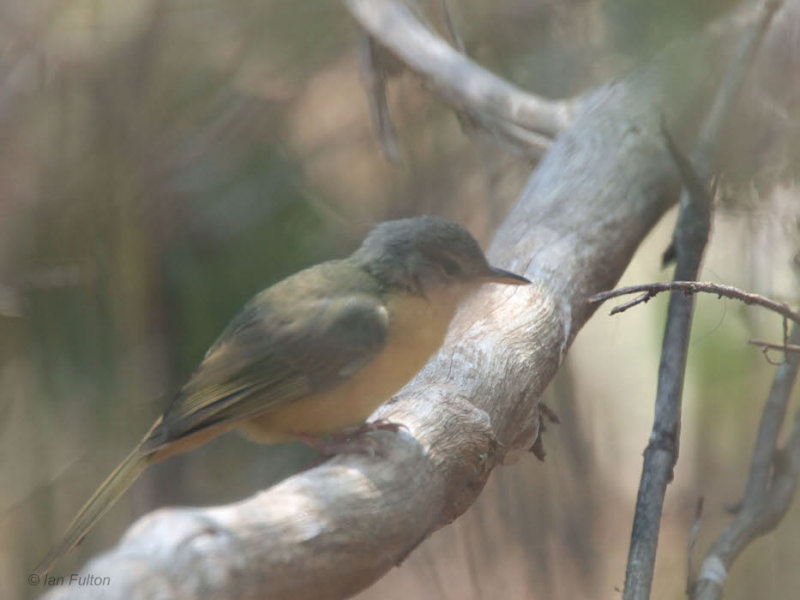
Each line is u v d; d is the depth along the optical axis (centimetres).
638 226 934
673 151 815
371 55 1164
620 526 1304
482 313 830
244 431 836
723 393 1052
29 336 1232
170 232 1250
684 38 834
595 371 1395
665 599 1182
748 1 859
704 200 820
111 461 1228
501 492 1234
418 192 1283
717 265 1023
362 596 1323
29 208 1220
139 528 494
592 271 892
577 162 969
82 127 1221
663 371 770
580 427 1273
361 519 584
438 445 677
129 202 1234
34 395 1238
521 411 774
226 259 1257
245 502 543
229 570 495
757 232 918
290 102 1265
